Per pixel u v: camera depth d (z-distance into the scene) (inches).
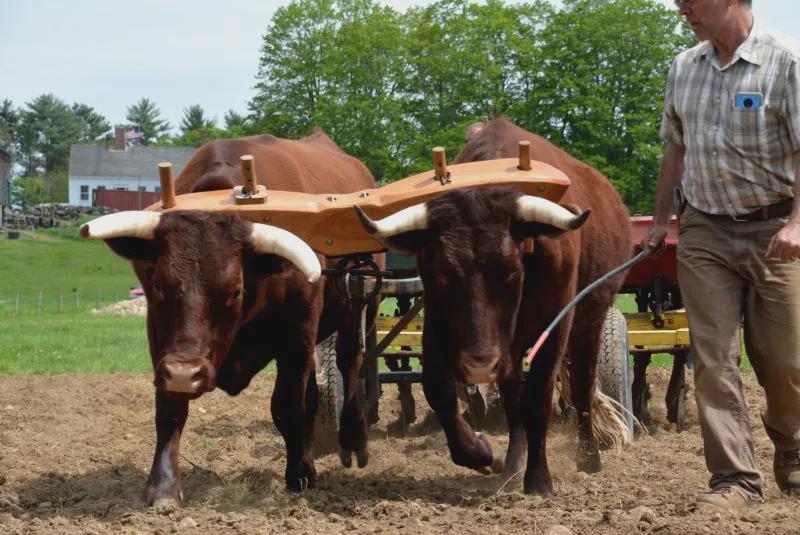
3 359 576.1
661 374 439.5
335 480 263.7
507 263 197.9
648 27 1884.8
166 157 3821.4
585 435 266.4
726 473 193.6
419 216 203.3
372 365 289.1
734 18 192.5
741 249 196.2
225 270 199.3
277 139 301.3
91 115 6943.9
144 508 210.8
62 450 305.1
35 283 1688.0
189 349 193.0
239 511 209.5
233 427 359.6
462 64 2031.3
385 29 2108.8
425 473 271.3
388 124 2064.5
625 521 177.3
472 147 254.8
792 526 172.4
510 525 183.5
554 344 227.9
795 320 194.4
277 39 2161.7
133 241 204.2
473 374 191.9
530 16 2053.4
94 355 601.6
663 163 217.0
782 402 199.6
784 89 190.9
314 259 204.4
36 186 4940.9
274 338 240.2
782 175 194.1
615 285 276.8
